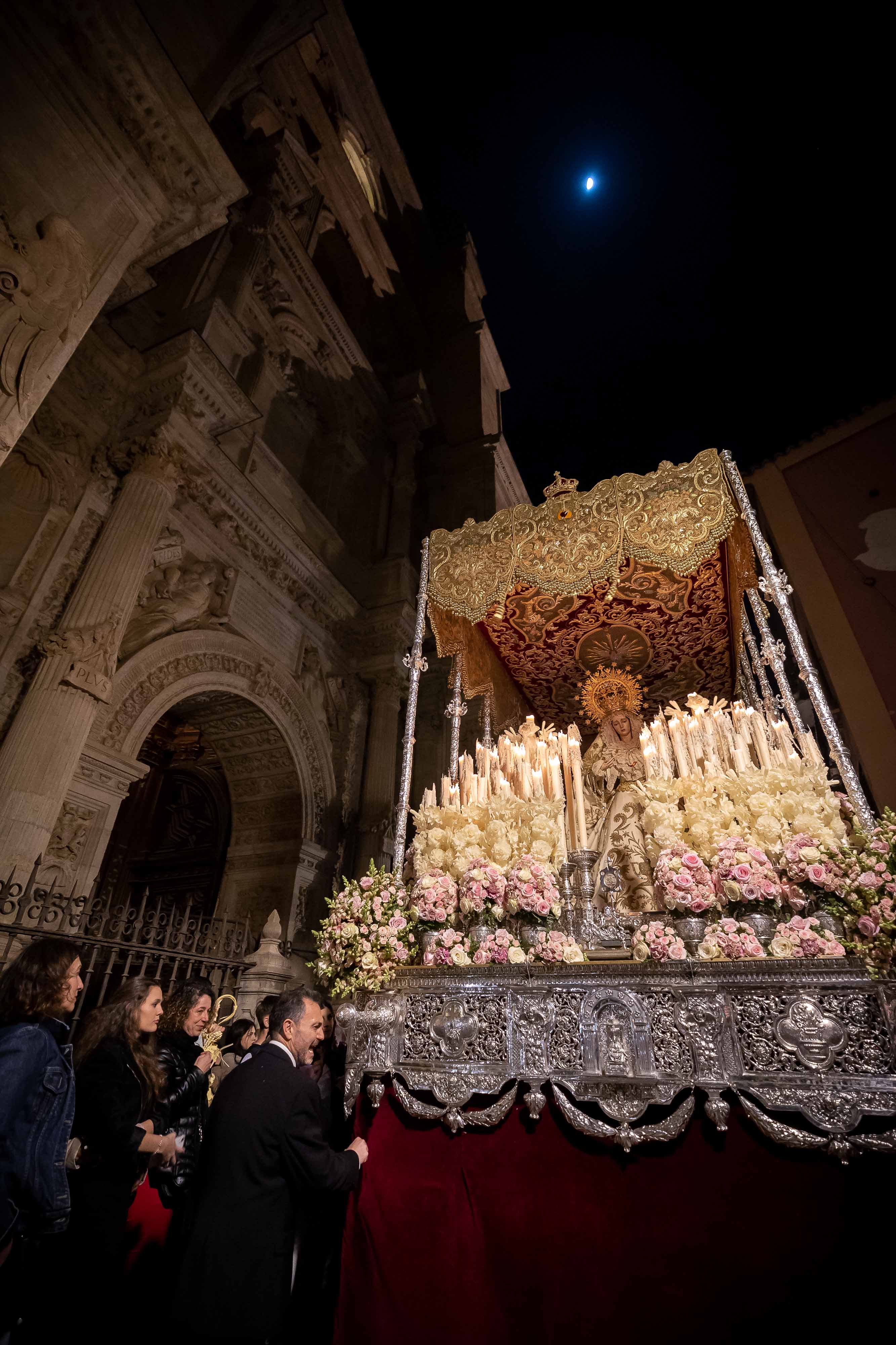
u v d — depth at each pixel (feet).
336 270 50.26
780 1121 7.64
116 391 28.02
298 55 44.57
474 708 40.98
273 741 33.94
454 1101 8.60
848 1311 6.58
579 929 10.83
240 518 32.89
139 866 37.22
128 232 17.65
